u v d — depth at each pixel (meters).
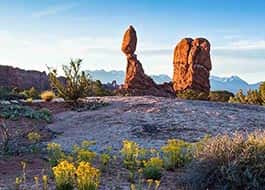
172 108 19.12
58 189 7.05
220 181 7.70
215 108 19.58
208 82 55.28
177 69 57.16
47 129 17.06
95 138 14.88
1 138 14.43
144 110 18.98
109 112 19.33
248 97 34.47
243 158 7.66
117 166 9.87
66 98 22.22
